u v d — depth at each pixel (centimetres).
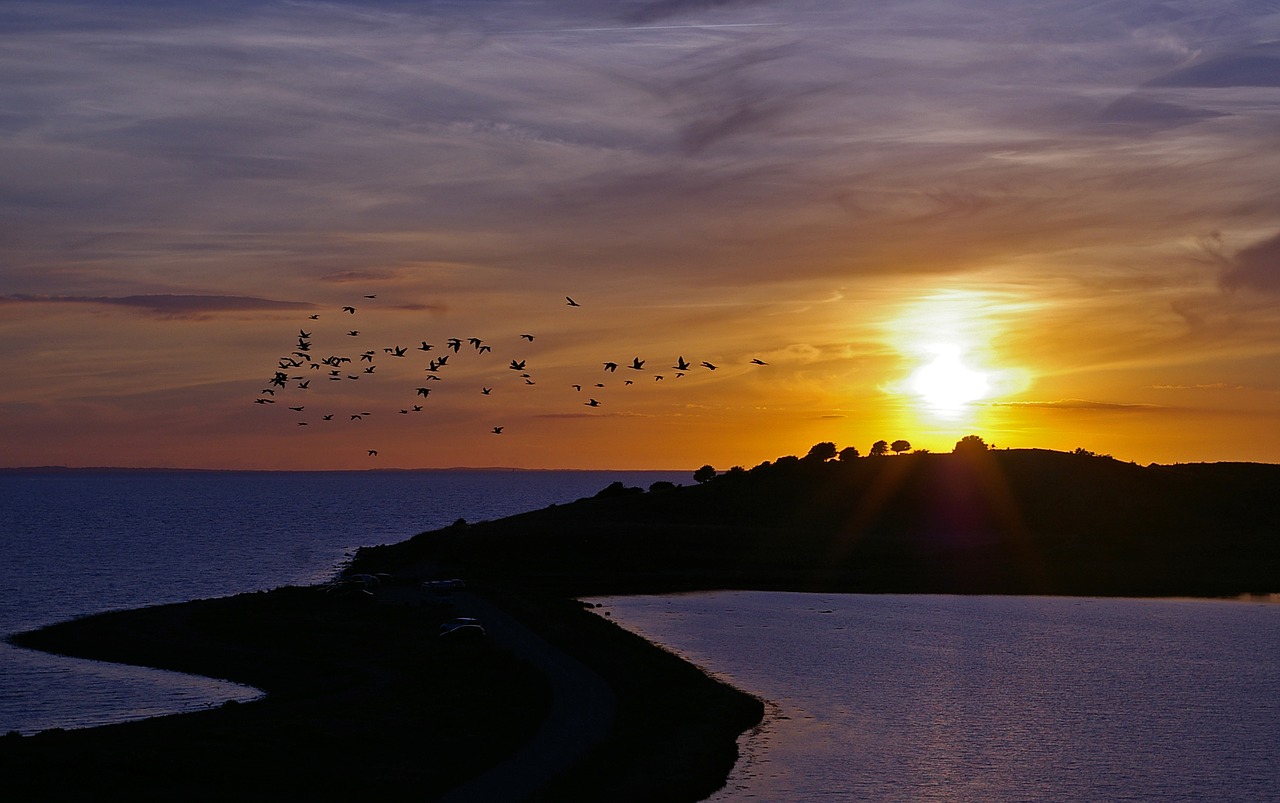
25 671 7144
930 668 6794
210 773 3941
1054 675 6588
